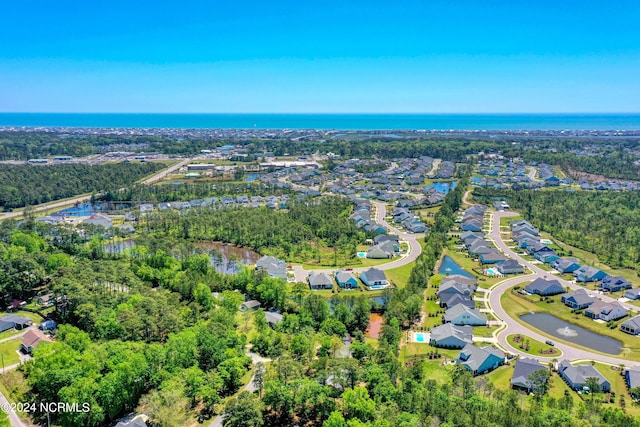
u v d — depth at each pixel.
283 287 163.50
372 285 184.50
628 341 142.00
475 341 141.38
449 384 114.81
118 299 147.00
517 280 190.25
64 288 142.12
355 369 109.69
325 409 102.12
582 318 157.00
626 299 170.88
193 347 119.19
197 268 184.12
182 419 102.62
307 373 118.31
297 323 142.88
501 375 125.19
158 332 133.25
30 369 112.06
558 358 132.88
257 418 97.69
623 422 96.75
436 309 163.88
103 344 118.44
